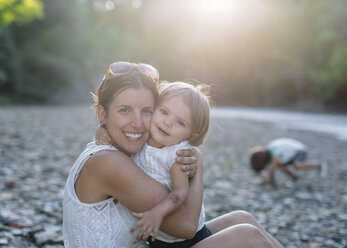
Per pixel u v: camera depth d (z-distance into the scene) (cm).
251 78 4475
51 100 3562
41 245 328
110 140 213
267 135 1623
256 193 653
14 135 940
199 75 4562
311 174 865
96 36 5059
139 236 192
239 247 205
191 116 225
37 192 490
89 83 4138
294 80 4188
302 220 507
